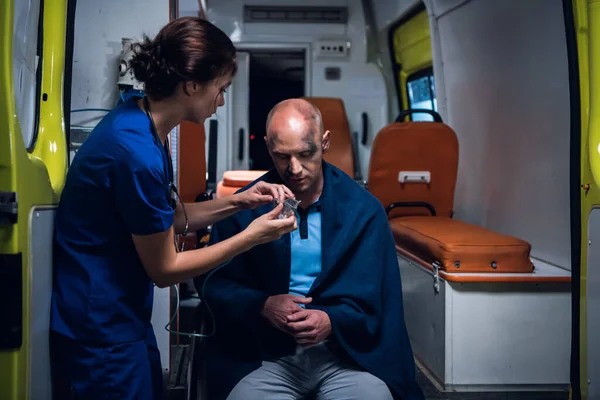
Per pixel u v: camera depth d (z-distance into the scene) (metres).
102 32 2.28
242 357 1.85
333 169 2.00
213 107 1.50
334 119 4.55
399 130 3.52
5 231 1.14
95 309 1.38
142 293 1.46
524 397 2.43
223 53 1.41
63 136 1.65
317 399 1.83
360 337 1.82
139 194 1.33
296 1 5.65
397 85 5.72
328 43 5.68
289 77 6.73
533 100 3.08
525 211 3.17
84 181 1.38
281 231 1.52
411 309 3.02
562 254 2.78
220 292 1.86
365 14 5.68
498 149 3.51
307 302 1.78
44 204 1.35
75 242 1.41
